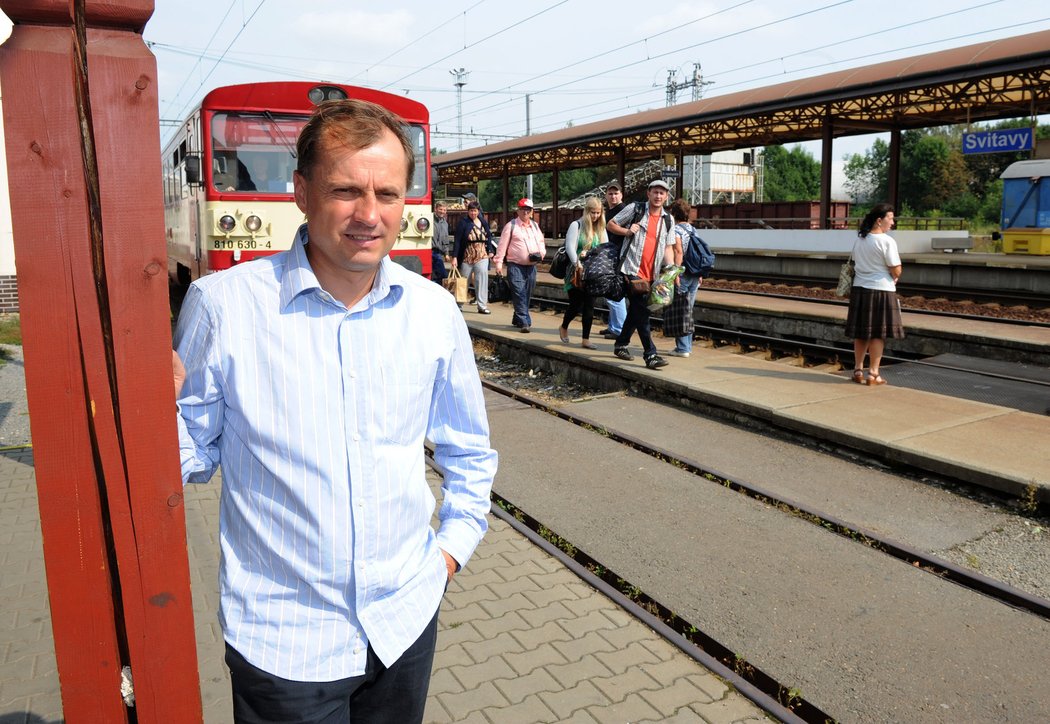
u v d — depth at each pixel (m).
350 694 1.75
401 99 10.65
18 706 3.18
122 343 1.39
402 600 1.75
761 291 18.12
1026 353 10.02
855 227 29.64
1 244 13.38
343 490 1.65
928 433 6.43
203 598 4.08
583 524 5.17
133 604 1.45
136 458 1.42
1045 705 3.29
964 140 21.36
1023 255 20.06
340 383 1.66
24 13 1.27
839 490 5.76
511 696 3.27
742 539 4.92
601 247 9.27
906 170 69.00
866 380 8.27
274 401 1.63
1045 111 23.39
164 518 1.45
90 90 1.32
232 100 9.90
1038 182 19.89
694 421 7.64
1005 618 4.00
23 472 6.06
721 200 52.22
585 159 38.06
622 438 7.04
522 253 11.67
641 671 3.48
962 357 10.54
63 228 1.32
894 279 8.09
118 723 1.46
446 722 3.09
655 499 5.60
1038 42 15.98
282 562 1.65
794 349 11.09
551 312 14.97
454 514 2.01
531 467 6.30
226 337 1.63
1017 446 6.09
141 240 1.38
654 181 8.58
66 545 1.38
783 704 3.38
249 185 10.05
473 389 1.97
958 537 4.98
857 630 3.88
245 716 1.70
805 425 6.80
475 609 4.02
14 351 10.91
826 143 24.53
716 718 3.16
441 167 41.09
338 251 1.63
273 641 1.66
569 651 3.63
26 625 3.80
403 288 1.76
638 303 8.84
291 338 1.64
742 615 4.02
